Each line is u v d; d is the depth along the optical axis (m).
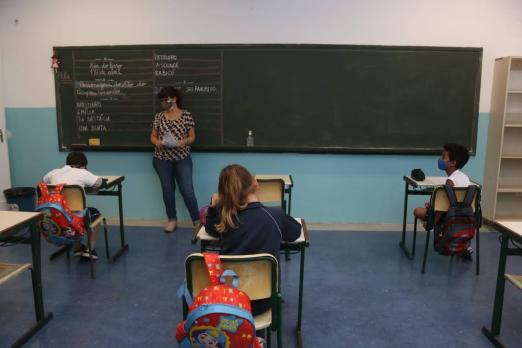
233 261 1.67
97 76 4.39
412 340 2.43
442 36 4.22
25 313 2.68
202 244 2.19
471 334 2.49
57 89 4.44
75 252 3.54
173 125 4.13
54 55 4.37
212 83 4.34
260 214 1.87
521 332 2.50
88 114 4.47
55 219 2.83
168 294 2.96
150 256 3.65
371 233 4.29
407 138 4.37
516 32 4.21
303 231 2.29
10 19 4.38
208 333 1.52
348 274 3.31
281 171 4.48
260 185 3.19
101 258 3.59
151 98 4.40
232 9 4.23
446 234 3.12
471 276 3.28
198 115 4.40
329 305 2.82
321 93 4.31
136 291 3.00
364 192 4.50
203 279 1.74
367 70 4.26
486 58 4.26
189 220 4.61
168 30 4.30
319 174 4.48
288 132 4.39
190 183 4.30
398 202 4.50
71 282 3.13
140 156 4.54
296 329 2.52
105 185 3.41
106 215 4.70
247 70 4.30
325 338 2.44
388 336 2.46
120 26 4.32
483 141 4.40
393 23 4.21
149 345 2.36
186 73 4.33
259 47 4.25
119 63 4.35
